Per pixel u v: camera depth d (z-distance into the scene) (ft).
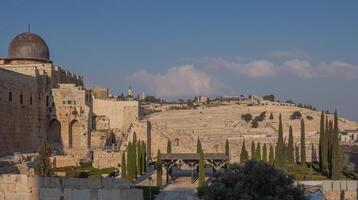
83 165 298.56
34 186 151.33
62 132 372.58
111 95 538.47
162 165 276.21
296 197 156.76
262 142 396.98
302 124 340.39
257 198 150.92
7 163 236.43
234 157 364.58
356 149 406.62
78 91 375.25
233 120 642.22
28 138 341.00
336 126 278.26
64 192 150.92
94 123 401.70
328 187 226.58
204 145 383.45
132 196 155.74
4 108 303.27
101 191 151.33
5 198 151.12
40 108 361.92
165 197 224.94
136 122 393.29
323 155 316.19
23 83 334.65
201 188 221.87
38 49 399.24
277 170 161.48
